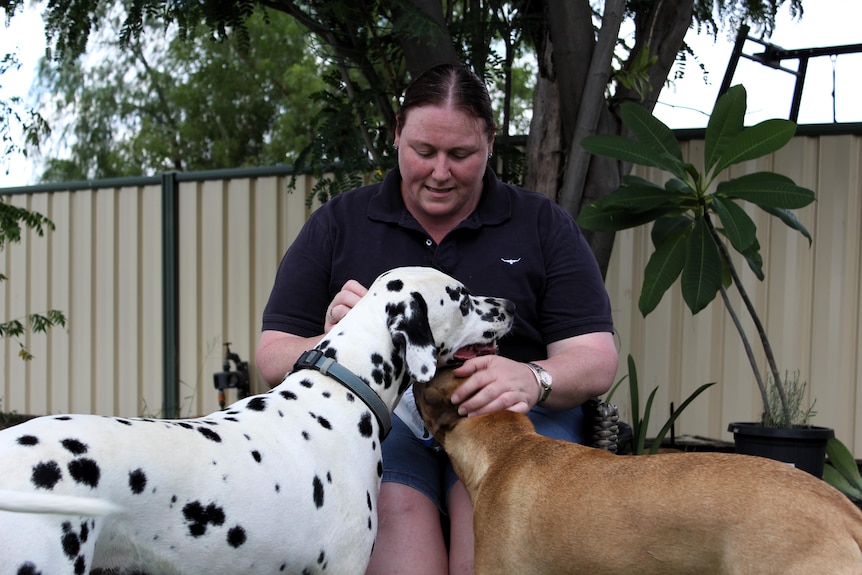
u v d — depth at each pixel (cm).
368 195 370
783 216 485
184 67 2409
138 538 230
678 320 658
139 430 236
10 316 934
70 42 611
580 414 363
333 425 289
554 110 547
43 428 219
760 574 223
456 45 568
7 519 199
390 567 304
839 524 223
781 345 630
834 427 619
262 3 590
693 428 654
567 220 369
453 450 318
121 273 873
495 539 282
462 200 345
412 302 308
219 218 817
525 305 354
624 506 248
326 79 617
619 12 505
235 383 764
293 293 359
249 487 251
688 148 651
